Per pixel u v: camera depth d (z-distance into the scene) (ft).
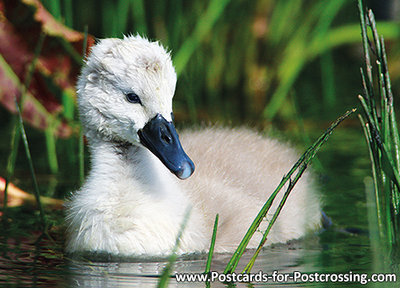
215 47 60.95
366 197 38.63
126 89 29.94
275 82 61.21
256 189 34.22
